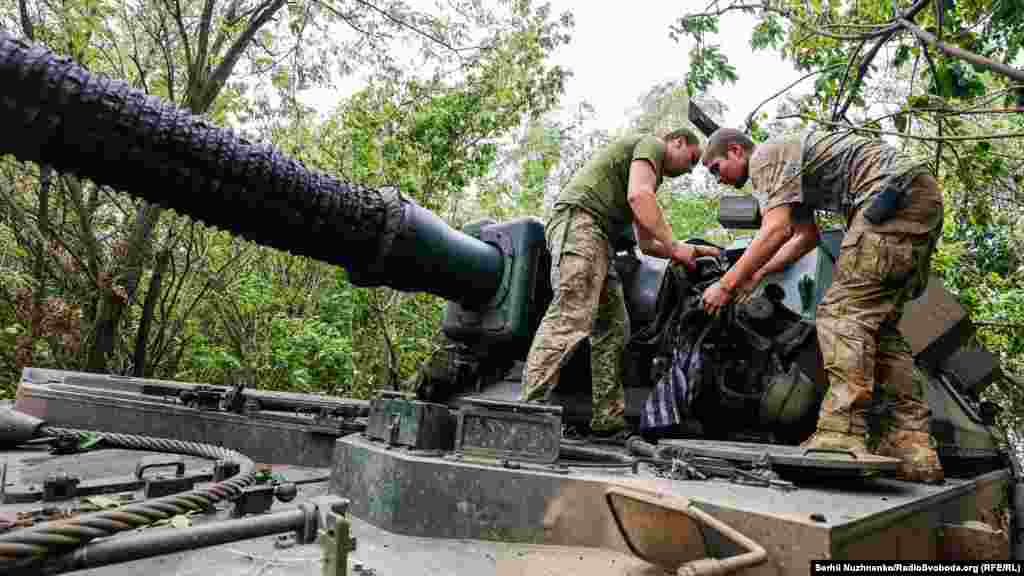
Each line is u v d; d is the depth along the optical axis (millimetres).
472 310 3625
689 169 3848
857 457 2348
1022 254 9031
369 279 3090
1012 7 3281
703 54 4207
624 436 3498
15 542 1229
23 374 3902
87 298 9188
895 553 2012
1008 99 3979
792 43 5012
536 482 2162
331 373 10328
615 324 3592
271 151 2414
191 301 11312
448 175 9750
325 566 1443
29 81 1839
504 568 1853
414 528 2156
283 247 2729
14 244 9438
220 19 9484
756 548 1631
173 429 3232
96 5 8633
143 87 9398
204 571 1574
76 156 2012
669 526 1799
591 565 1896
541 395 3152
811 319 3281
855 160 3016
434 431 2525
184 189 2227
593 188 3445
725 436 3414
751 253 3080
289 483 2152
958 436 3930
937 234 2936
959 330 4012
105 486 2123
